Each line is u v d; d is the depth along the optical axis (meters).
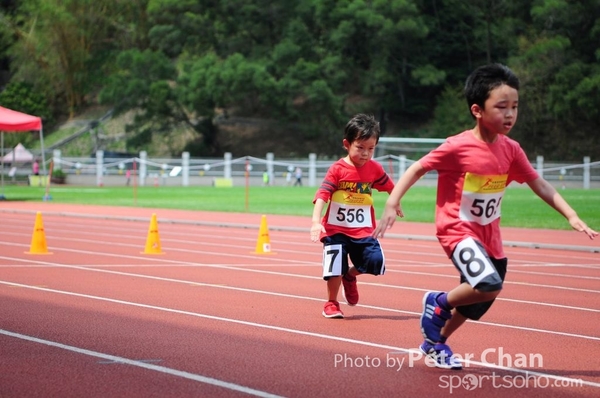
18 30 167.88
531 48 141.88
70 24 160.25
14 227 47.38
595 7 141.38
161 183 134.00
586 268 29.58
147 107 148.50
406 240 40.69
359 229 18.00
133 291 22.25
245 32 156.50
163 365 13.57
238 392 11.89
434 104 159.38
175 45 155.25
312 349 14.94
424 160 12.70
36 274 25.86
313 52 151.88
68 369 13.24
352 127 17.47
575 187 129.25
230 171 136.50
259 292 22.30
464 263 12.36
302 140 154.62
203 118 155.62
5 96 159.38
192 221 51.38
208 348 14.95
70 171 136.00
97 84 168.38
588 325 17.81
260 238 33.62
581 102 135.25
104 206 69.62
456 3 159.62
